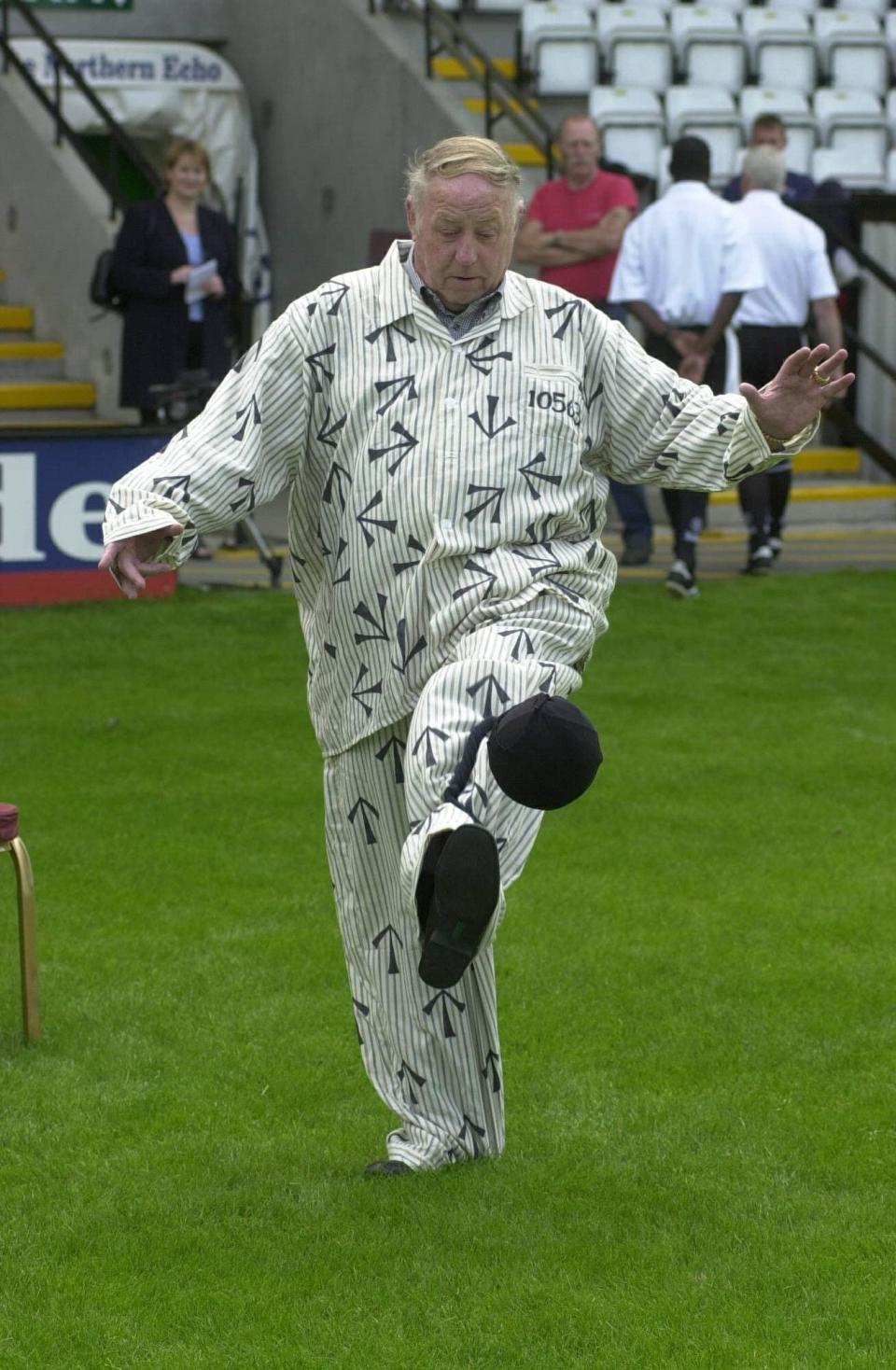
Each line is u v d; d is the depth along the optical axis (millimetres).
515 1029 16312
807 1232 12562
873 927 18875
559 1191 13109
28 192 51781
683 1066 15539
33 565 34938
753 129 39656
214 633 32875
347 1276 12016
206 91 56812
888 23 59281
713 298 35969
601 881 20328
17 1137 14219
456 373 11898
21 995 17219
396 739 12492
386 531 11969
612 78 55219
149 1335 11320
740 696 28875
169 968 17828
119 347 45969
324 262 56344
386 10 54125
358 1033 13297
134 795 23562
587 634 12031
